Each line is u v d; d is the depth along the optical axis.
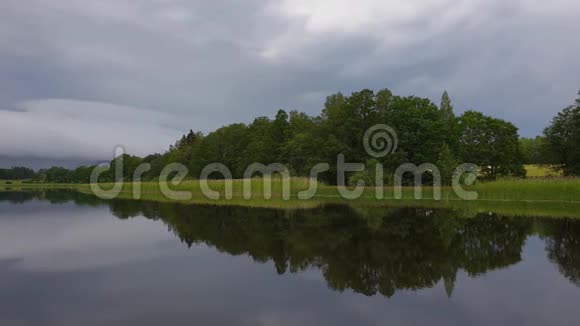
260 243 14.89
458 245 14.04
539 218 20.83
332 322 7.14
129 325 7.02
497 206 27.67
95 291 9.10
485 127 55.72
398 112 56.56
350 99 59.59
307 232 17.25
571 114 50.06
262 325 7.01
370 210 26.33
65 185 129.62
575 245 13.65
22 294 8.91
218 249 13.92
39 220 23.19
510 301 8.15
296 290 9.12
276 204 31.27
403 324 7.00
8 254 13.39
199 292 8.99
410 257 12.29
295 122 75.94
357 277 10.20
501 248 13.40
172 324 7.07
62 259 12.55
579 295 8.41
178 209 28.61
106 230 18.80
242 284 9.62
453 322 7.07
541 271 10.41
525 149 83.94
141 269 11.16
